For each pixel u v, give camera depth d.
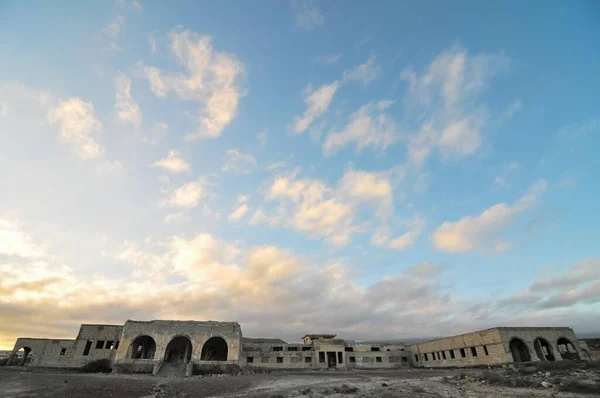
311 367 69.12
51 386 30.45
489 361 53.09
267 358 68.88
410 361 75.19
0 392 28.23
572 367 40.06
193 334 56.12
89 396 28.17
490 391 27.36
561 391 25.36
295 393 29.08
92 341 59.16
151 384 35.34
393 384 34.53
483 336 55.00
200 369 52.66
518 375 35.28
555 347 54.09
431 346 68.06
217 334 56.50
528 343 52.84
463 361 58.62
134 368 51.28
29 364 56.12
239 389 33.75
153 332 55.41
